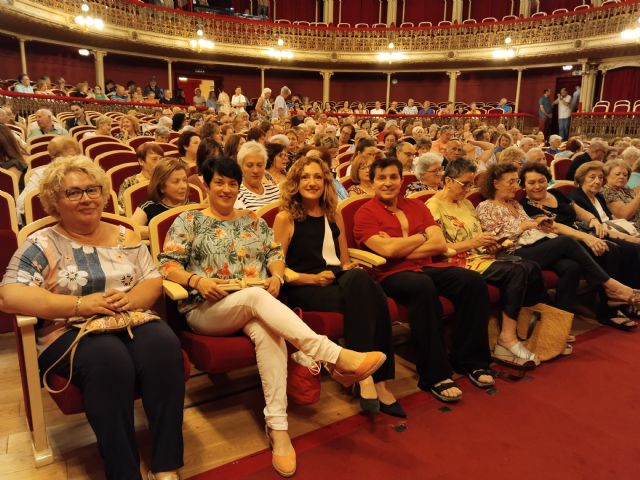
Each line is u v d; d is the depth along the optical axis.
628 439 2.16
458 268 2.73
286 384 2.16
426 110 16.70
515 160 4.16
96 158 4.62
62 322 1.89
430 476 1.91
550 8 17.20
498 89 18.31
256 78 19.50
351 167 4.02
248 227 2.36
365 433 2.18
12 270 1.80
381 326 2.34
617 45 13.94
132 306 1.94
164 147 5.60
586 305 3.83
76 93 12.40
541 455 2.04
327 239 2.65
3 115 6.76
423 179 3.92
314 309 2.42
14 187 3.44
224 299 2.09
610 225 3.80
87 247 1.95
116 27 14.46
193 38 16.45
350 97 20.27
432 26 17.73
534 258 3.25
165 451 1.78
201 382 2.60
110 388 1.69
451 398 2.43
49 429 2.15
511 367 2.84
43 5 12.19
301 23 18.44
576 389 2.59
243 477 1.89
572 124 13.19
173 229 2.26
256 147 3.33
